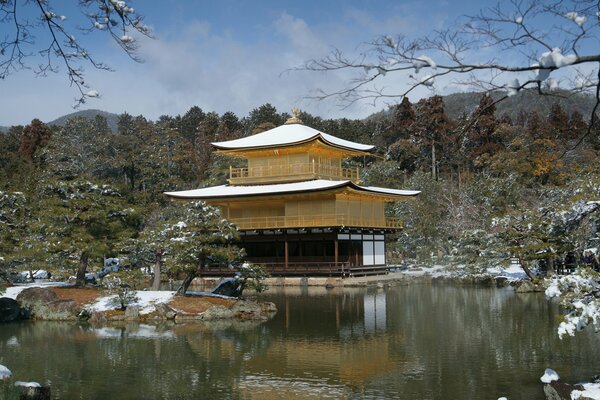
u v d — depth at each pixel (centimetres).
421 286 5097
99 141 9606
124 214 3988
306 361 2123
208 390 1758
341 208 5938
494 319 3006
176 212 6850
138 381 1867
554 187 5950
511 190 6556
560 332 1461
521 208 5325
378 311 3466
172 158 9456
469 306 3575
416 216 7306
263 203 6303
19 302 3266
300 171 6488
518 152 6681
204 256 3525
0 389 1467
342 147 6625
